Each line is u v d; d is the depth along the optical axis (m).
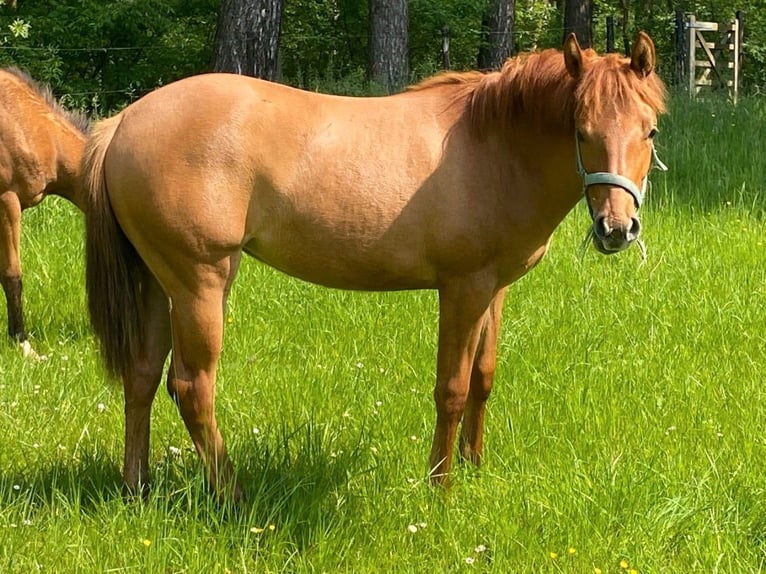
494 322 4.45
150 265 3.99
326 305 6.60
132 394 4.16
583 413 4.98
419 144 4.02
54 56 14.87
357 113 4.07
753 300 6.82
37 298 6.85
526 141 4.01
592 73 3.75
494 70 4.45
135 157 3.84
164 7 15.74
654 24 25.52
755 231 8.44
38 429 4.76
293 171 3.92
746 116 12.18
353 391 5.23
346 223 3.96
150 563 3.61
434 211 3.99
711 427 4.82
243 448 4.50
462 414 4.37
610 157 3.65
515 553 3.80
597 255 7.80
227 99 3.88
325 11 19.44
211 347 3.98
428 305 6.67
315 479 4.23
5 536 3.69
